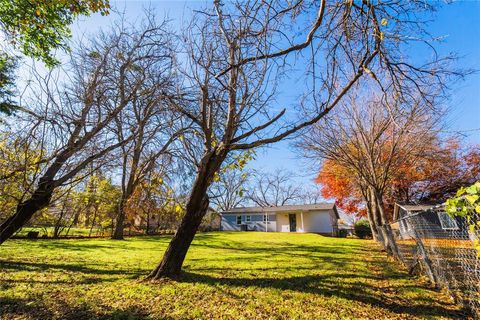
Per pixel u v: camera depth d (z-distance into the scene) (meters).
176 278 5.81
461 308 4.35
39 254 9.63
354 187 17.45
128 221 20.67
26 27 6.63
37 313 4.00
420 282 6.05
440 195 22.00
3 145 4.14
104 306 4.29
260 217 32.84
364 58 4.71
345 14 4.08
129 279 5.95
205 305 4.38
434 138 10.97
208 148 6.17
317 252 11.50
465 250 4.43
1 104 5.83
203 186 6.12
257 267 7.66
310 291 5.23
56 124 4.43
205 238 18.91
